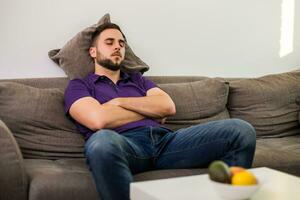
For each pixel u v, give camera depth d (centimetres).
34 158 204
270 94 265
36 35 248
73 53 238
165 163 198
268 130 261
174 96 243
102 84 227
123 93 227
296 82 275
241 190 116
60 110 213
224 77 298
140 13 272
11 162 161
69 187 165
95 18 261
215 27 294
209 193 128
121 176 163
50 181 165
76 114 204
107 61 230
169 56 283
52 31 251
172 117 238
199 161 194
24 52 246
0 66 241
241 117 261
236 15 299
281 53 315
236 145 188
